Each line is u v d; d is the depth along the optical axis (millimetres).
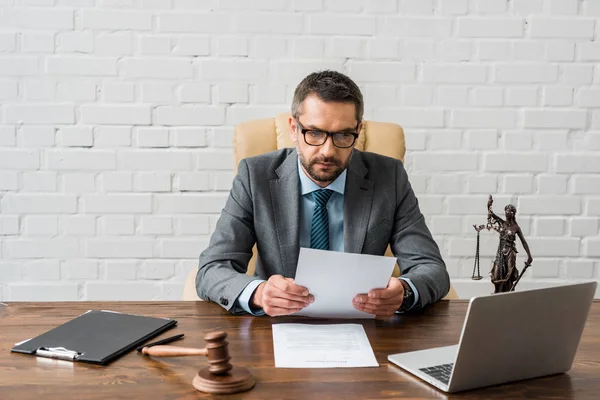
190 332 1298
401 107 2475
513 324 1041
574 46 2477
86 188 2445
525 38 2465
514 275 1502
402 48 2447
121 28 2385
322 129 1547
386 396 1029
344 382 1077
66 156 2428
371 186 1747
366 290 1334
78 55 2387
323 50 2436
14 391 1030
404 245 1719
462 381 1042
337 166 1587
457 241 2533
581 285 1078
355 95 1569
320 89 1551
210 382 1034
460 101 2480
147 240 2480
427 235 1738
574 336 1114
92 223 2461
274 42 2426
